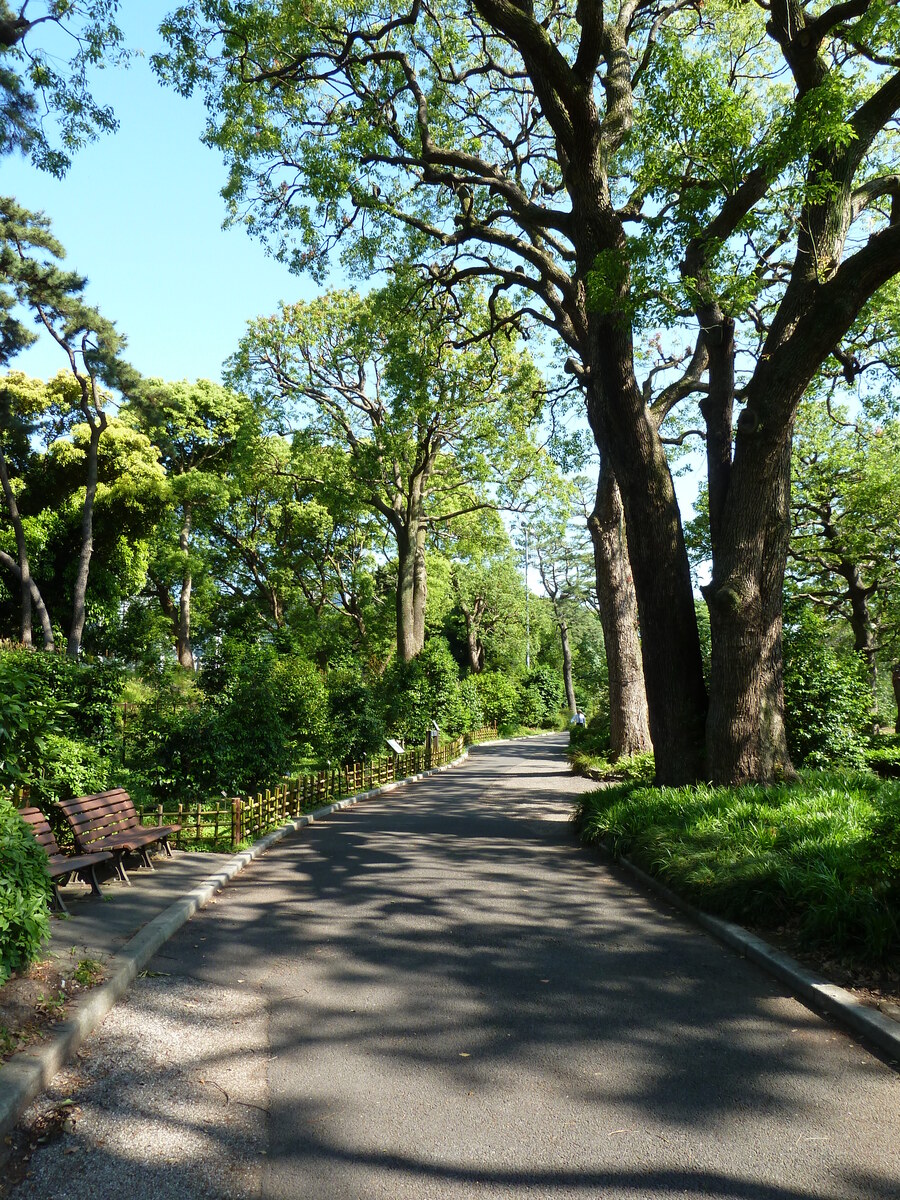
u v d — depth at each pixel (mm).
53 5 13234
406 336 19422
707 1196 3305
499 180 15094
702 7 16766
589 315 13383
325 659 43375
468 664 64188
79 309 28219
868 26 10383
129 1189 3393
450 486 34750
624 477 12633
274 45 15000
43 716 10008
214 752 13133
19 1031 4609
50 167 14266
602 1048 4730
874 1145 3676
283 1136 3814
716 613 11227
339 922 7574
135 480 34250
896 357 17094
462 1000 5523
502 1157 3609
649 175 10625
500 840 12258
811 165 9906
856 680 14594
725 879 7402
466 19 17000
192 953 6621
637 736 22438
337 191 15773
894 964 5551
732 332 12328
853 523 25875
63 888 8453
